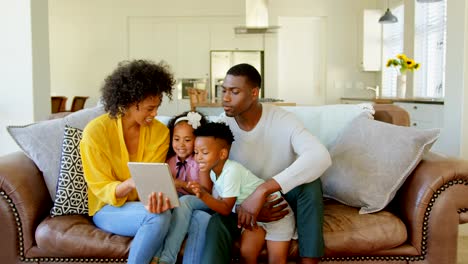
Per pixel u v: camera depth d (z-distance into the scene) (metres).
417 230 1.88
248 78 1.90
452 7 3.32
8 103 3.67
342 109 2.53
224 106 1.94
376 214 1.96
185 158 2.08
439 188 1.85
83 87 8.02
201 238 1.82
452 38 3.33
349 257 1.90
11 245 1.89
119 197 1.84
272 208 1.80
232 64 8.04
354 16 8.09
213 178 1.96
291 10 8.07
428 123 4.60
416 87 6.42
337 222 1.92
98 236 1.85
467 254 2.78
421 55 6.30
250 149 2.00
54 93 8.00
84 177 1.97
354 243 1.85
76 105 6.78
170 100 2.06
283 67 8.28
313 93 8.30
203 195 1.75
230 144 1.92
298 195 1.81
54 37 7.94
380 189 2.00
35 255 1.88
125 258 1.84
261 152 2.00
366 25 7.69
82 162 1.92
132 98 1.88
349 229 1.88
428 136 1.97
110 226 1.86
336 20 8.09
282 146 1.97
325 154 1.83
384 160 2.04
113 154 1.96
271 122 1.98
